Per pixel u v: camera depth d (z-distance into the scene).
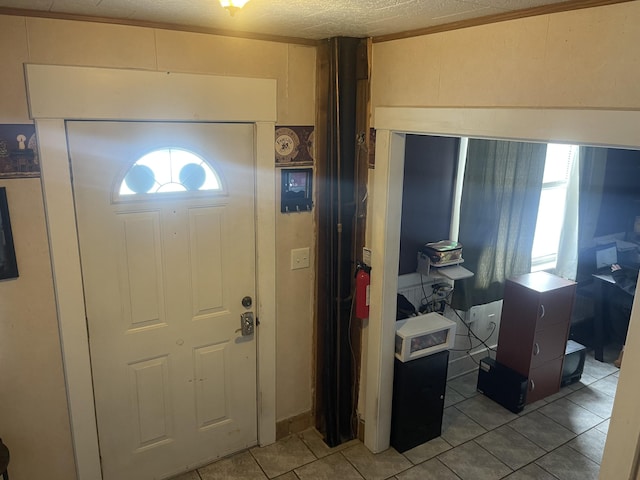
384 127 2.47
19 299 2.08
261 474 2.74
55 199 2.05
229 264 2.60
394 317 2.79
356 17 1.96
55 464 2.33
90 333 2.29
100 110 2.07
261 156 2.52
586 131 1.60
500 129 1.88
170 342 2.53
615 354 4.22
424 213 3.34
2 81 1.87
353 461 2.86
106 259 2.25
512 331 3.44
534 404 3.47
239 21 2.08
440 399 3.02
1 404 2.14
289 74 2.52
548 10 1.67
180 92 2.23
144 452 2.59
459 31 2.00
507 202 3.62
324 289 2.85
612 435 1.64
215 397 2.75
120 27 2.04
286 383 2.99
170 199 2.35
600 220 4.42
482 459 2.90
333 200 2.67
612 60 1.52
